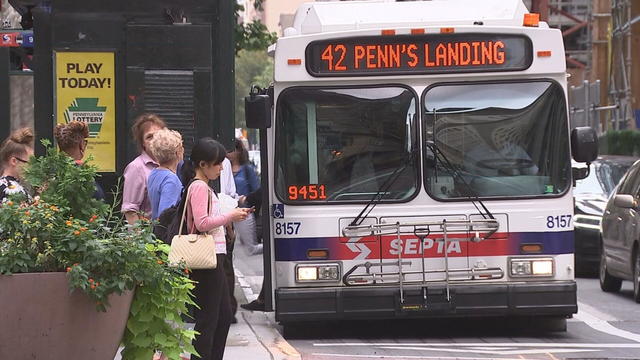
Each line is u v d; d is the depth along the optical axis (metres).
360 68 45.19
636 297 60.94
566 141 45.06
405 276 44.31
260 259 89.25
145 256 26.11
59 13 48.06
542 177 44.97
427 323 51.34
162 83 48.31
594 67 190.88
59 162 26.67
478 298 44.03
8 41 62.56
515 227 44.62
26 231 24.77
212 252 31.09
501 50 45.25
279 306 44.31
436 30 45.19
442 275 44.28
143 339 26.95
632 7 163.88
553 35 45.28
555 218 44.75
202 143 32.12
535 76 45.31
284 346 40.53
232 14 48.50
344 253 44.56
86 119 48.25
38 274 24.36
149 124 38.44
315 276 44.53
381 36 45.19
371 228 44.41
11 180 34.91
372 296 44.09
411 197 44.72
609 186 81.94
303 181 45.00
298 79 45.09
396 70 45.12
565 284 44.34
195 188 31.73
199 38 48.34
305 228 44.69
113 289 25.12
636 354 40.94
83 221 25.72
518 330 48.88
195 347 31.88
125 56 48.25
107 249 25.14
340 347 43.12
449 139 45.03
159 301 26.83
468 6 46.78
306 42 45.22
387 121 45.16
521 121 45.09
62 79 48.19
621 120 164.88
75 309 24.77
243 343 41.19
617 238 64.56
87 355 25.16
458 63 45.19
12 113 71.25
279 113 45.16
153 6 48.25
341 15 46.53
